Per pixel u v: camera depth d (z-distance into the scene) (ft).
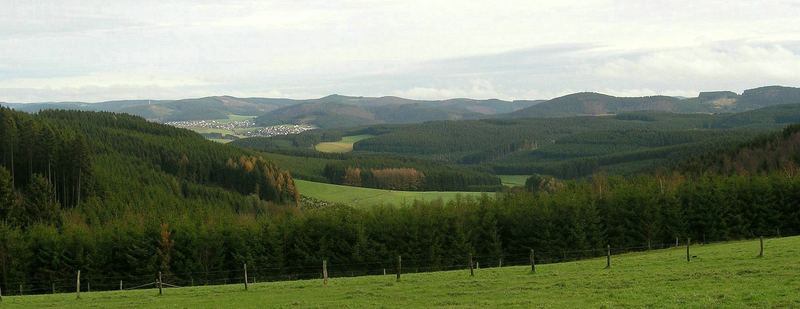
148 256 304.09
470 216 343.26
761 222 349.20
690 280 130.52
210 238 316.19
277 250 320.70
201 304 143.33
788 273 128.47
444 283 153.38
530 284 142.31
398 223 328.08
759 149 542.16
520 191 465.88
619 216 349.20
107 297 165.37
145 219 358.43
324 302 134.10
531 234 338.75
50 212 397.39
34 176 428.97
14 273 293.64
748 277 128.16
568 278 148.46
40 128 511.40
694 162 587.27
